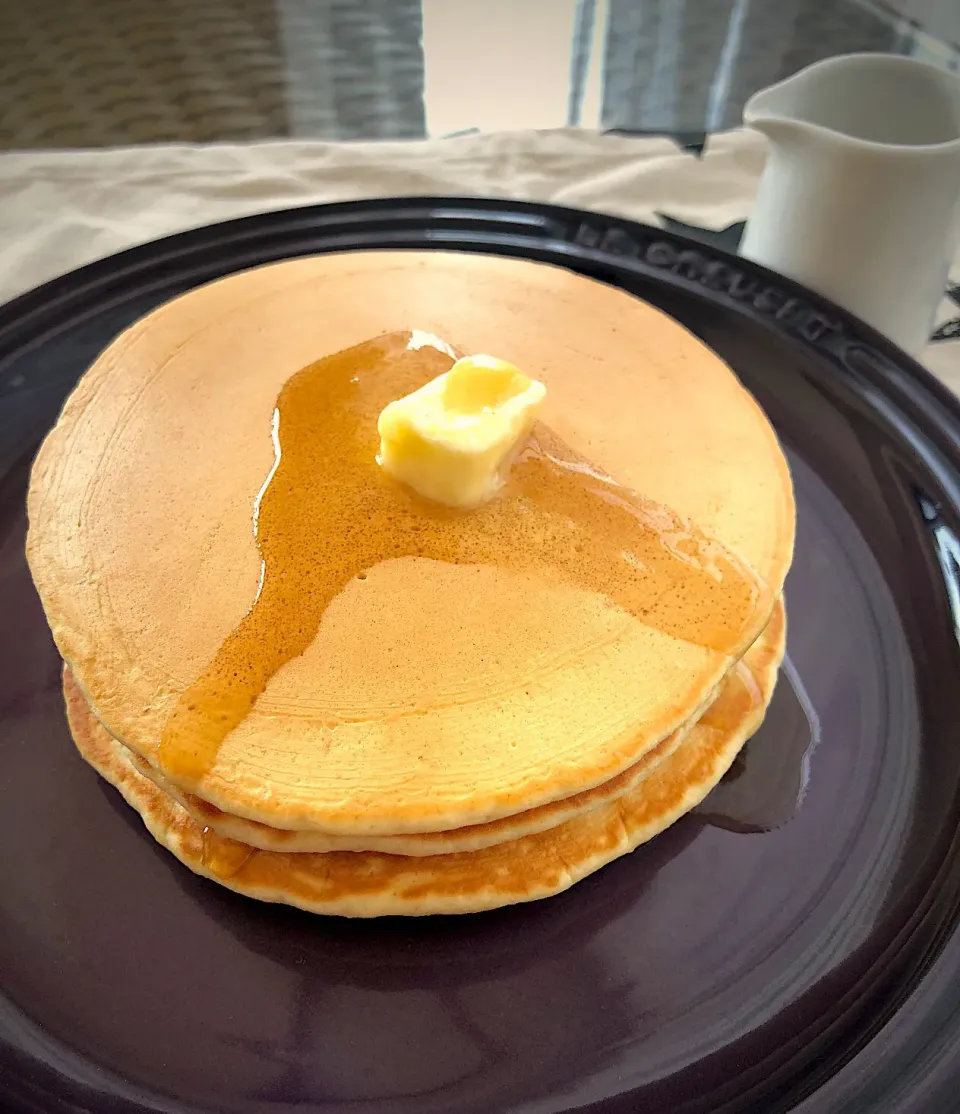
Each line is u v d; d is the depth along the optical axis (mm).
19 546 190
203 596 146
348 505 155
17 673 174
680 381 177
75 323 217
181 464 161
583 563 151
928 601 185
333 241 236
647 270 234
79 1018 136
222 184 270
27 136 279
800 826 158
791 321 223
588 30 329
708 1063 132
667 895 150
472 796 128
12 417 205
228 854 148
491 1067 133
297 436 165
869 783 163
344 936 146
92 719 167
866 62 224
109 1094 129
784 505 162
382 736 133
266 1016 137
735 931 146
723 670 143
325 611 144
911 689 174
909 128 230
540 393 160
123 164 272
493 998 139
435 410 153
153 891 150
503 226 240
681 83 307
